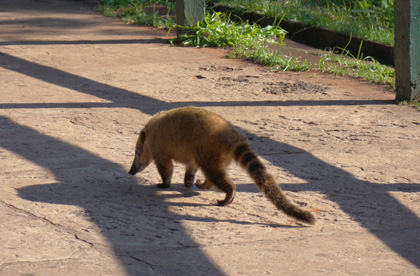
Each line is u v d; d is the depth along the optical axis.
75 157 6.49
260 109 8.55
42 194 5.41
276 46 13.68
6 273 3.91
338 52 13.36
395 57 8.93
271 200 4.72
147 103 8.80
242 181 5.88
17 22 16.39
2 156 6.45
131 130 7.50
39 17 17.33
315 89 9.80
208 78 10.52
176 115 5.43
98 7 19.20
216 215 5.03
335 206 5.21
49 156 6.50
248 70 11.20
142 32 15.30
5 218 4.83
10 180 5.74
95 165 6.26
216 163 5.16
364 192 5.55
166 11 18.41
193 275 3.92
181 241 4.46
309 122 7.91
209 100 9.03
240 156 4.97
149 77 10.52
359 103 8.91
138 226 4.75
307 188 5.65
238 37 13.66
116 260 4.12
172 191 5.66
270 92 9.59
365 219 4.93
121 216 4.96
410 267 4.05
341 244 4.42
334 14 15.42
